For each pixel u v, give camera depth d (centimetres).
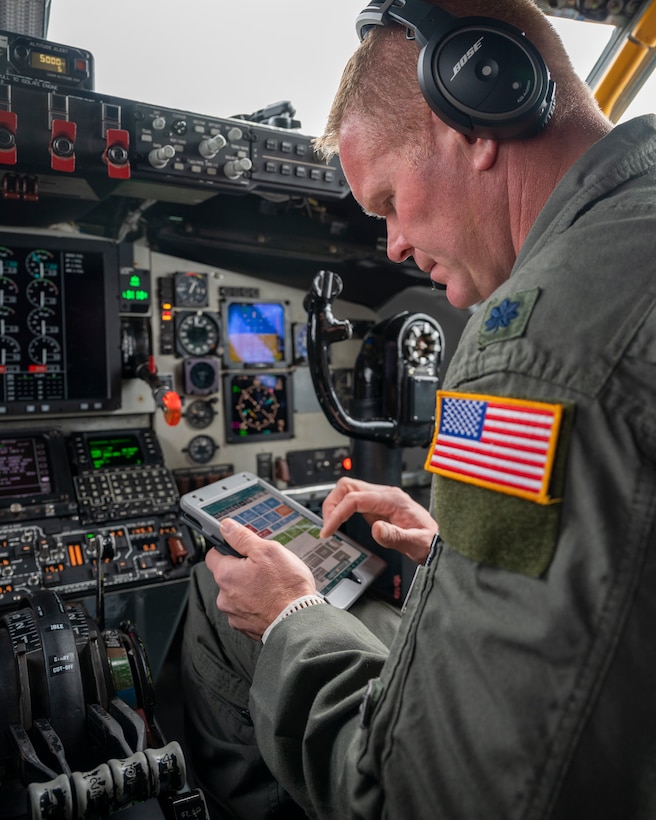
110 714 128
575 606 54
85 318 227
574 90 75
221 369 256
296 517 155
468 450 64
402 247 91
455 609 62
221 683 143
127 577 201
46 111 171
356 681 79
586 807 55
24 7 196
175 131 188
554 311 61
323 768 76
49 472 216
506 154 73
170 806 115
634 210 63
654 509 54
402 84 77
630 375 56
